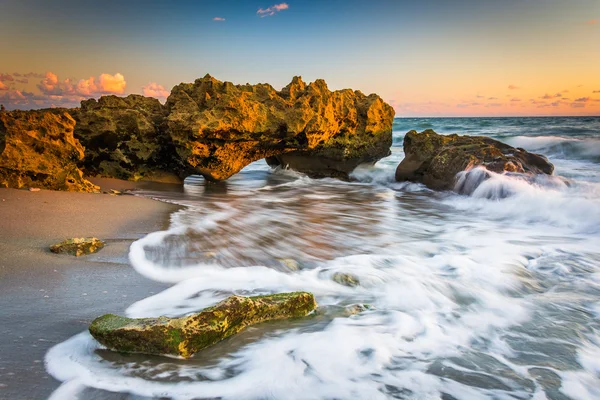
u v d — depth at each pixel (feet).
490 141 45.83
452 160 41.88
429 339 13.78
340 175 51.37
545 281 19.42
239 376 11.34
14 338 12.19
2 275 16.26
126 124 38.06
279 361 12.12
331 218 31.42
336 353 12.67
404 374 11.81
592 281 19.38
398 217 32.48
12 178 29.45
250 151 40.45
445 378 11.70
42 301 14.58
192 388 10.74
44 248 19.39
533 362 12.64
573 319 15.51
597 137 87.20
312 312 15.35
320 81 44.50
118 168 38.88
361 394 10.88
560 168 53.93
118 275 17.38
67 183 30.99
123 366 11.43
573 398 11.02
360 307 15.84
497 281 19.02
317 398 10.64
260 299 14.64
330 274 18.84
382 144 52.06
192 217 27.66
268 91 41.06
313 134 40.81
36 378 10.56
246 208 32.78
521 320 15.38
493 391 11.19
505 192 35.40
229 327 13.34
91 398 10.08
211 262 19.63
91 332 12.22
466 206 36.35
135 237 22.17
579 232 28.02
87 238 19.84
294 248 23.03
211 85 38.99
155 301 15.39
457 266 20.84
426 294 17.31
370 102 50.42
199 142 36.17
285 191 43.16
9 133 29.35
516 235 27.45
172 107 39.09
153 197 33.76
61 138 31.22
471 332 14.38
